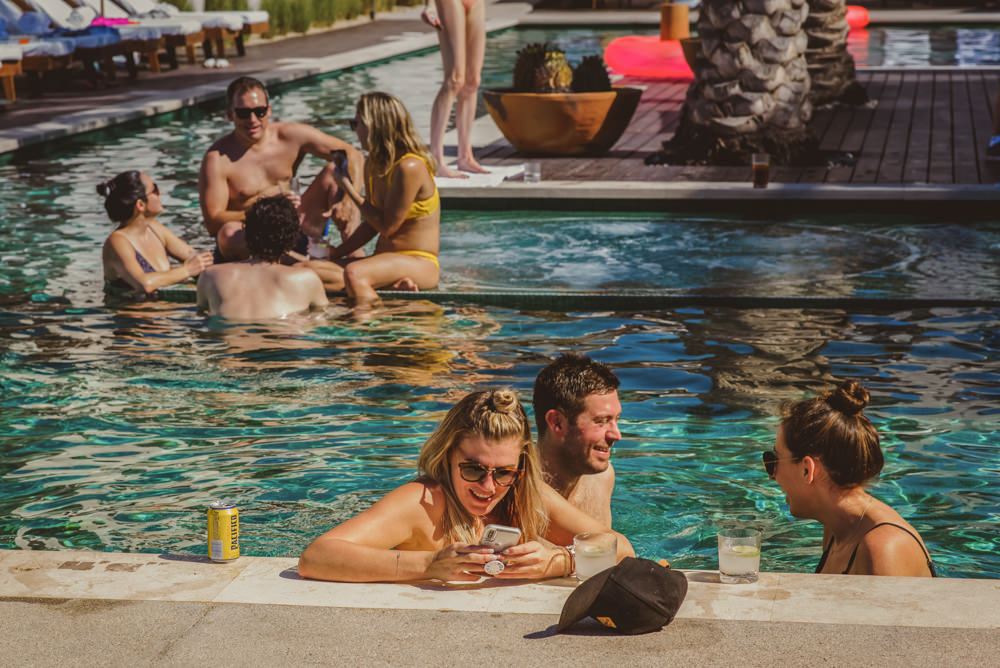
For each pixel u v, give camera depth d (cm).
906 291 821
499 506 376
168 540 441
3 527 453
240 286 768
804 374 644
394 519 361
